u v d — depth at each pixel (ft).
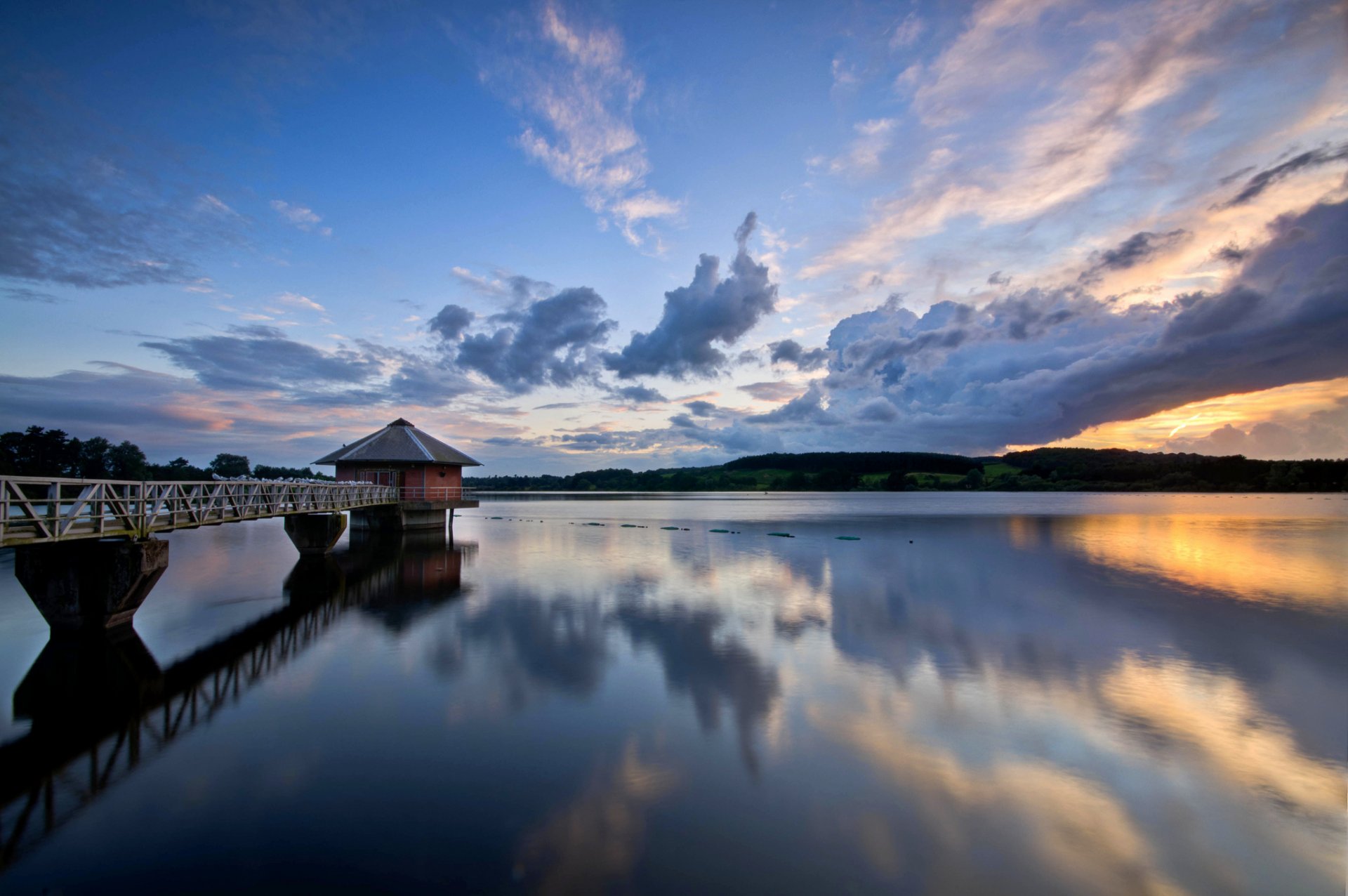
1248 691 33.96
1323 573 75.72
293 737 27.09
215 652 39.58
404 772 23.86
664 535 124.98
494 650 40.16
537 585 64.44
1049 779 23.99
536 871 18.08
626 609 52.85
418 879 17.72
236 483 59.21
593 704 30.89
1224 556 91.76
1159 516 188.75
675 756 25.36
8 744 26.32
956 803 22.20
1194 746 27.14
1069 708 31.19
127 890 17.30
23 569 40.96
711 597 58.39
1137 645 42.60
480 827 20.27
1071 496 401.29
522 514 208.74
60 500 37.63
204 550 97.25
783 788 22.95
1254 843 20.25
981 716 30.01
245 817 20.81
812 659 38.70
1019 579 70.28
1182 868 18.98
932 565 81.05
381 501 102.68
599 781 23.30
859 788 23.04
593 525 153.48
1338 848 20.06
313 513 77.82
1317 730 28.86
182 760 24.86
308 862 18.45
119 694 32.19
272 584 64.75
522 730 27.81
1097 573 74.74
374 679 34.50
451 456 129.08
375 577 69.56
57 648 40.37
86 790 22.47
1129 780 24.06
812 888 17.62
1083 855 19.40
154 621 47.73
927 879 18.11
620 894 17.25
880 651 40.52
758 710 30.30
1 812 21.01
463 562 81.35
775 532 131.85
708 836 19.93
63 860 18.56
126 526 43.34
